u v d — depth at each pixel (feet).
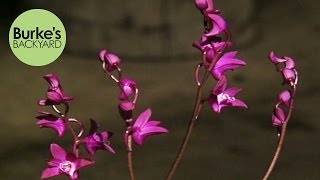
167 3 33.30
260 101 27.68
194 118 6.34
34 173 21.33
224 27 5.98
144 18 33.27
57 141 23.67
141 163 21.35
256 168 20.93
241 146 22.72
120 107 5.97
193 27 33.42
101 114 26.99
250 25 35.94
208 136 23.68
